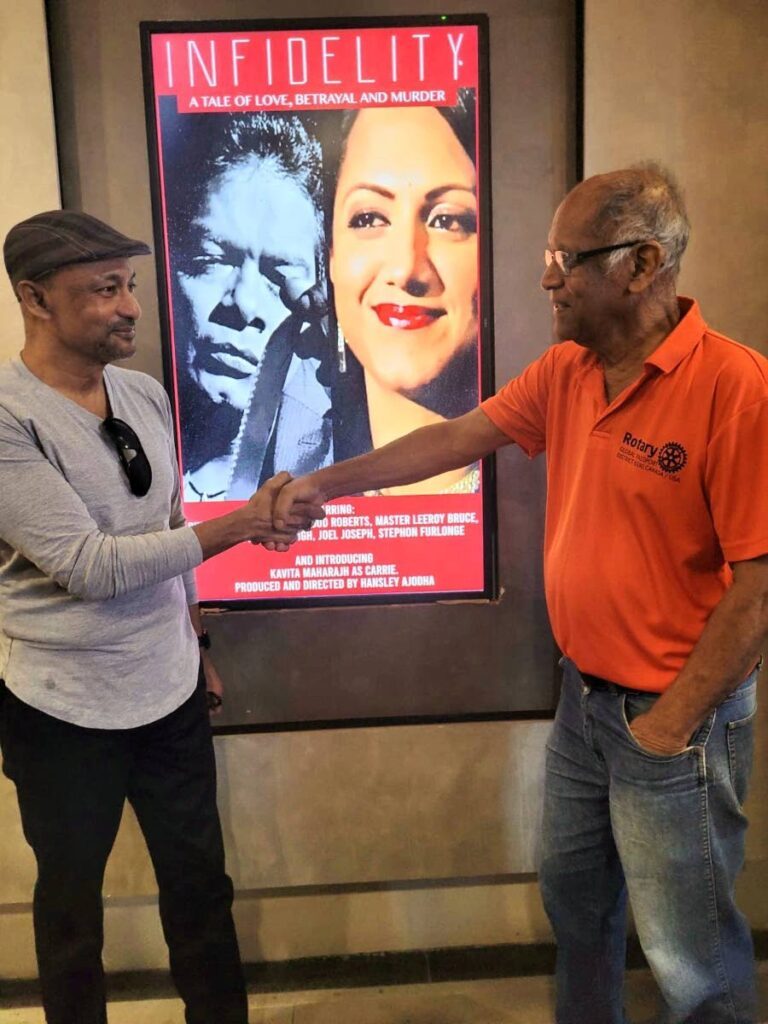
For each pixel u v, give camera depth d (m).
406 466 1.67
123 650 1.44
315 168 1.72
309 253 1.75
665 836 1.34
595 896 1.58
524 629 1.92
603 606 1.37
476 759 1.96
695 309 1.32
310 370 1.80
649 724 1.31
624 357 1.36
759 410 1.22
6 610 1.42
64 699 1.41
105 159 1.72
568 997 1.66
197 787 1.60
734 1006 1.41
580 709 1.48
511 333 1.82
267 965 2.05
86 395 1.43
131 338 1.41
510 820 1.99
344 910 2.05
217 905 1.64
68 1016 1.49
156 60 1.67
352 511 1.85
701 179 1.76
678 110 1.73
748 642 1.24
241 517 1.54
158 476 1.50
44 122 1.66
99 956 1.52
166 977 2.01
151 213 1.74
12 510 1.32
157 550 1.40
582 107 1.72
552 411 1.51
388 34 1.69
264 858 1.98
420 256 1.76
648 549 1.32
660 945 1.39
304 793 1.96
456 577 1.89
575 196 1.30
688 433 1.27
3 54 1.64
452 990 1.96
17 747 1.43
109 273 1.34
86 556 1.33
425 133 1.72
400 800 1.97
